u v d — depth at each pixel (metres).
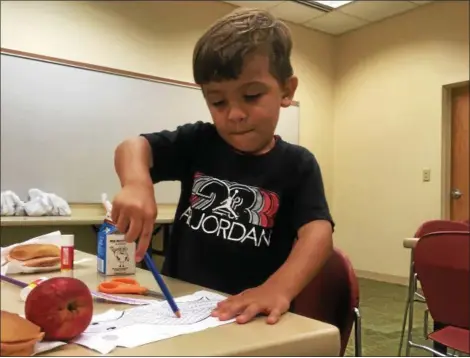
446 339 1.50
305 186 0.87
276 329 0.50
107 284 0.73
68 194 3.53
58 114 3.49
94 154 3.66
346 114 5.07
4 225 2.71
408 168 4.44
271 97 0.71
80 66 3.60
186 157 1.00
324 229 0.78
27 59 3.37
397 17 4.59
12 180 3.29
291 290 0.62
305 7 4.50
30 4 3.42
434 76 4.25
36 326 0.44
